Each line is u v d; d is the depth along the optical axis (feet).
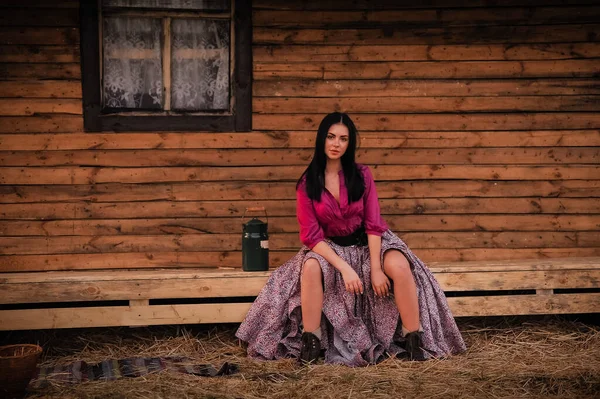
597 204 18.86
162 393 13.35
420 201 18.57
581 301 17.28
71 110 17.76
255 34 18.06
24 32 17.54
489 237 18.70
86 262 17.97
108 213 17.99
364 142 18.40
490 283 17.25
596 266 17.39
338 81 18.29
